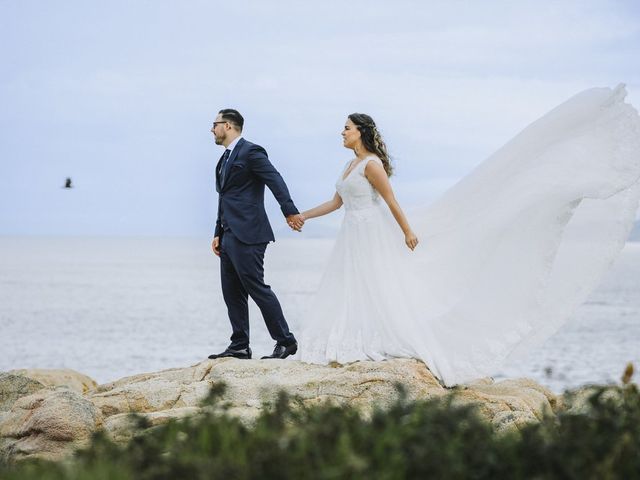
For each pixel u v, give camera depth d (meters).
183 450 5.41
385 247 9.48
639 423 5.85
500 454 5.30
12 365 54.25
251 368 9.09
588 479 5.15
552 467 5.12
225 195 10.11
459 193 9.76
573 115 9.51
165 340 66.06
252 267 9.91
